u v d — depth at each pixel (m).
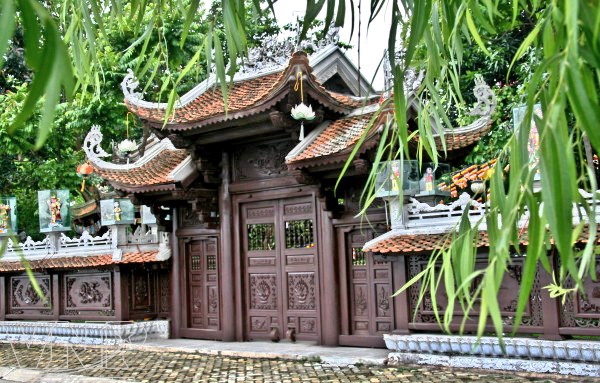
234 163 14.53
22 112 1.75
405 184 11.37
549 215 1.97
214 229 14.75
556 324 9.83
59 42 1.78
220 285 14.74
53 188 21.66
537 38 3.22
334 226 12.94
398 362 11.09
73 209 27.00
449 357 10.59
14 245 2.18
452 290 2.65
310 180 12.26
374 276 12.40
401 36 4.10
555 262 9.85
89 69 4.70
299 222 13.62
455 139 11.91
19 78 22.69
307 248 13.39
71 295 16.95
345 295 12.76
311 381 10.30
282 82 11.84
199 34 15.27
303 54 11.75
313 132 12.93
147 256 15.62
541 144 2.03
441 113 3.94
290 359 12.10
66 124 19.34
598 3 2.02
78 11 4.70
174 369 11.98
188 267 15.51
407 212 11.67
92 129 15.37
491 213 2.75
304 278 13.44
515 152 2.48
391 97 3.51
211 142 13.85
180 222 15.60
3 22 1.76
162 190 14.28
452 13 3.66
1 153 19.50
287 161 12.12
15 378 12.30
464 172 13.87
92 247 16.47
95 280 16.45
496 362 10.15
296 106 12.09
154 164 15.40
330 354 11.84
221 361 12.53
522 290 2.13
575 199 2.04
